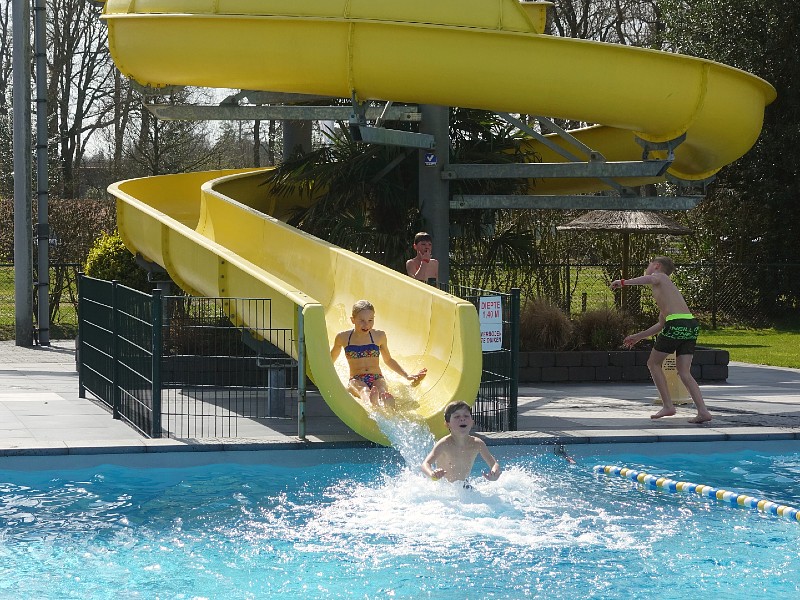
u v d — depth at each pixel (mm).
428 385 9430
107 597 5609
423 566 6184
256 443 8969
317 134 19797
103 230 24000
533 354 14023
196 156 42469
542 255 22719
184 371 12820
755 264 25562
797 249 26641
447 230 14266
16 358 17297
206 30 12367
